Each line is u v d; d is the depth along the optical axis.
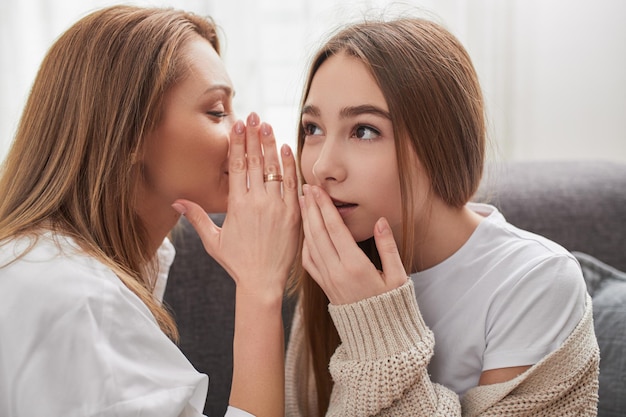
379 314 0.85
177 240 1.37
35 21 1.97
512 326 0.87
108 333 0.75
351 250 0.86
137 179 0.90
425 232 0.92
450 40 0.91
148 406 0.73
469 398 0.88
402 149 0.83
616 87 2.03
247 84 2.00
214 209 0.99
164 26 0.92
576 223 1.40
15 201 0.89
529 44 2.01
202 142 0.92
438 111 0.86
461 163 0.89
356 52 0.83
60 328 0.72
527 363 0.85
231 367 1.34
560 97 2.06
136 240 0.91
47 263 0.77
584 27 2.02
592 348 0.87
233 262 0.92
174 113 0.91
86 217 0.87
